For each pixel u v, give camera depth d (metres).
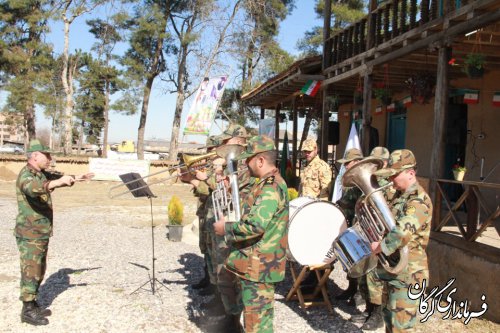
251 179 4.38
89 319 5.14
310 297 5.79
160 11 31.27
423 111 11.79
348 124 15.71
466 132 10.53
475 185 5.76
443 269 6.18
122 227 11.30
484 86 10.03
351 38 10.14
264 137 3.81
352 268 3.75
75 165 23.95
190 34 30.00
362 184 3.63
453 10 6.59
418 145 11.97
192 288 6.27
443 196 6.52
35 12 30.39
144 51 32.66
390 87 12.03
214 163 5.05
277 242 3.67
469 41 7.54
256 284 3.65
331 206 5.04
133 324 5.03
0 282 6.37
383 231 3.57
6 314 5.23
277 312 5.51
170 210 9.57
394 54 8.14
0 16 30.38
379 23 8.94
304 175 6.74
